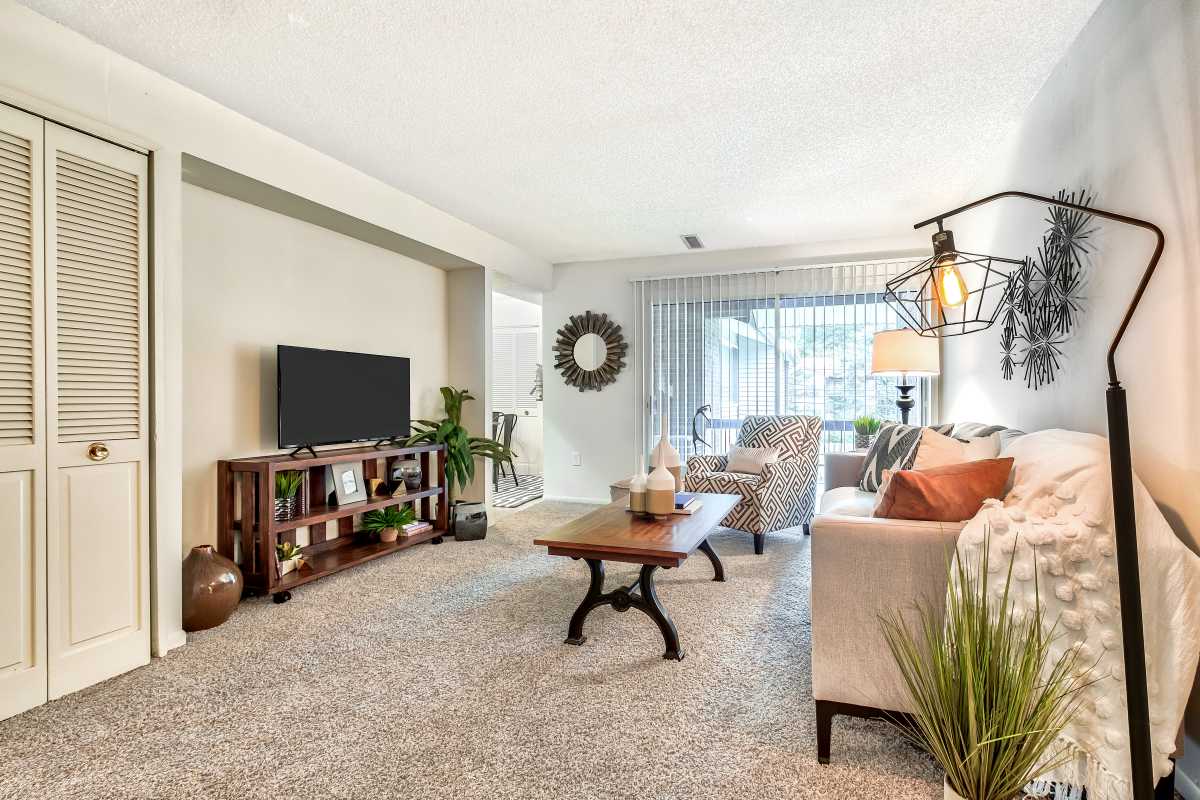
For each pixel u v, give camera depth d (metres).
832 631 1.67
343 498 3.66
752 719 1.89
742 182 3.71
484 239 4.87
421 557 3.87
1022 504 1.58
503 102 2.71
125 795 1.54
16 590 1.97
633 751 1.72
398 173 3.62
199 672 2.24
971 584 1.45
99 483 2.21
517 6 2.03
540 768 1.64
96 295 2.21
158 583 2.39
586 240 5.11
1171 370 1.60
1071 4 2.00
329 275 3.87
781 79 2.50
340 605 2.96
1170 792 1.40
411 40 2.23
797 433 4.46
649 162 3.40
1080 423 2.16
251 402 3.36
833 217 4.40
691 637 2.55
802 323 5.11
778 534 4.53
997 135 3.02
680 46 2.26
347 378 3.77
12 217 1.98
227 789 1.56
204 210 3.10
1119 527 1.20
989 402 3.35
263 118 2.88
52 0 2.00
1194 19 1.48
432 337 4.86
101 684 2.15
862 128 2.95
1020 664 1.27
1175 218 1.57
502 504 5.73
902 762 1.66
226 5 2.03
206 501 3.11
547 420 6.01
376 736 1.80
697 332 5.45
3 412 1.95
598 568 2.48
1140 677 1.18
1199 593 1.39
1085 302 2.12
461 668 2.26
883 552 1.63
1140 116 1.75
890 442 3.56
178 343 2.50
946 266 2.24
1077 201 2.18
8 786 1.58
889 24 2.12
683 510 2.88
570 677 2.18
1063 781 1.45
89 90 2.22
